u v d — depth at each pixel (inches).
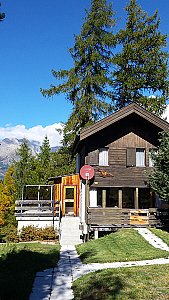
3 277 389.1
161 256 537.0
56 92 1132.5
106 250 588.7
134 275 396.8
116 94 1235.9
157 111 1171.9
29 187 1230.3
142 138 869.8
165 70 1183.6
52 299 325.7
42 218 859.4
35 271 442.6
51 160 1419.8
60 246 686.5
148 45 1195.9
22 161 1306.6
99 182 839.1
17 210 877.2
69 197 1026.1
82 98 1119.0
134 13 1211.2
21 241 804.6
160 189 732.0
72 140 1137.4
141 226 777.6
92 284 365.1
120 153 857.5
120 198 844.6
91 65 1128.8
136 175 854.5
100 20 1123.9
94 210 771.4
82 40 1131.3
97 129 797.9
